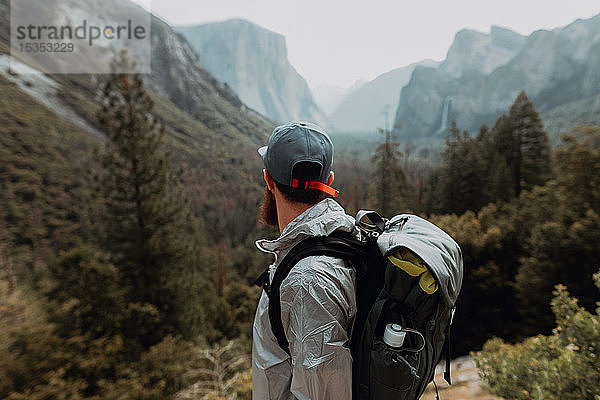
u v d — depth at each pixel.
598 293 14.52
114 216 11.54
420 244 0.90
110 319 10.29
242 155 152.62
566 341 3.40
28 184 63.47
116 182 11.25
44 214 57.22
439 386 4.46
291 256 0.89
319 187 0.99
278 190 1.04
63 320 9.48
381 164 36.97
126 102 10.86
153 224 11.77
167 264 12.31
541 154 37.12
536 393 3.09
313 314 0.79
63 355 7.33
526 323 17.39
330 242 0.89
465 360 5.54
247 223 91.38
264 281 0.95
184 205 12.50
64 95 125.75
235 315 21.64
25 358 6.62
